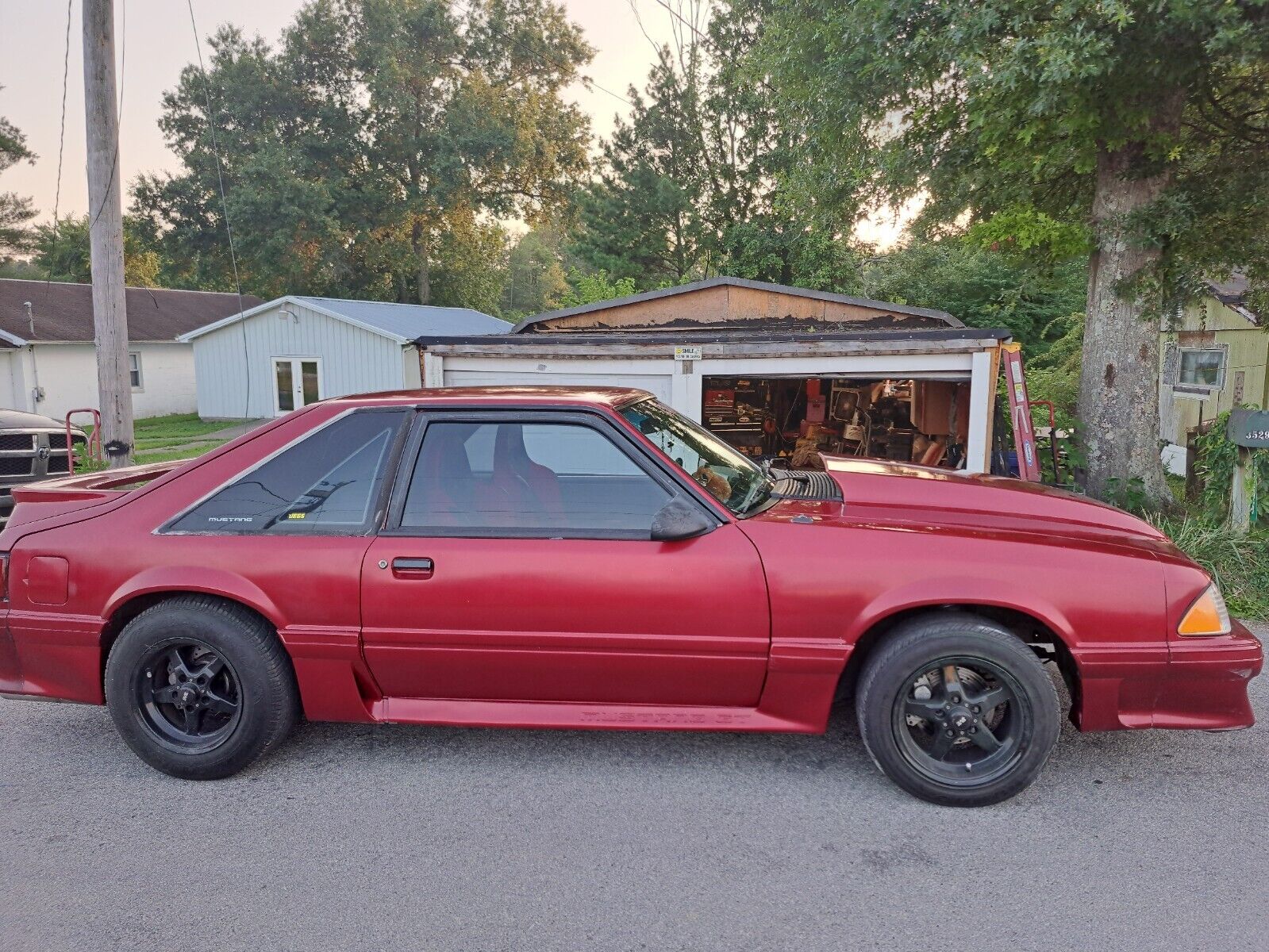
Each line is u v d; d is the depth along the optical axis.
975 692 3.23
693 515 3.15
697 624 3.22
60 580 3.48
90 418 25.73
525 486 3.42
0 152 33.62
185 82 34.38
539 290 82.62
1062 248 9.99
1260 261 8.10
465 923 2.56
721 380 10.95
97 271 9.27
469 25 37.44
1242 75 7.62
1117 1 5.80
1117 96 6.71
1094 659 3.08
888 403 10.66
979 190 9.85
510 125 37.12
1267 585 5.87
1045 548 3.20
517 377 8.38
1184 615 3.10
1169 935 2.46
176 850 2.99
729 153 23.72
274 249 33.62
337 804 3.30
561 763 3.63
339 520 3.43
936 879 2.76
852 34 7.73
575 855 2.92
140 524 3.49
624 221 24.41
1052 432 8.70
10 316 25.11
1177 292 7.56
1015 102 6.66
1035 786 3.39
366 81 35.03
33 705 4.39
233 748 3.45
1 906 2.68
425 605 3.31
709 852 2.93
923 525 3.36
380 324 23.08
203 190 34.47
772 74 9.88
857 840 3.00
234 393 24.91
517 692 3.44
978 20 6.54
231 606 3.44
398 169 37.34
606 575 3.23
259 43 35.53
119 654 3.44
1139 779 3.44
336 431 3.53
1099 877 2.76
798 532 3.25
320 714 3.49
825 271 21.66
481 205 39.59
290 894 2.72
